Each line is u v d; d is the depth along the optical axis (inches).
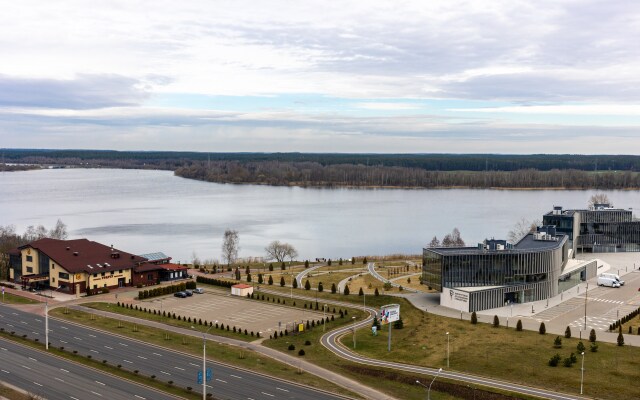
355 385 3848.4
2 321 5305.1
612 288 6801.2
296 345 4746.6
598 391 3634.4
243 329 5211.6
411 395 3678.6
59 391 3641.7
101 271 6579.7
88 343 4697.3
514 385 3759.8
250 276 7253.9
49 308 5816.9
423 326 5231.3
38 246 6752.0
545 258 6230.3
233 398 3585.1
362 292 6437.0
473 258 6013.8
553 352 4382.4
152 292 6427.2
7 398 3494.1
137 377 3914.9
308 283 6825.8
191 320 5487.2
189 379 3909.9
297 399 3585.1
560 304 6033.5
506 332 4968.0
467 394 3656.5
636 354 4286.4
